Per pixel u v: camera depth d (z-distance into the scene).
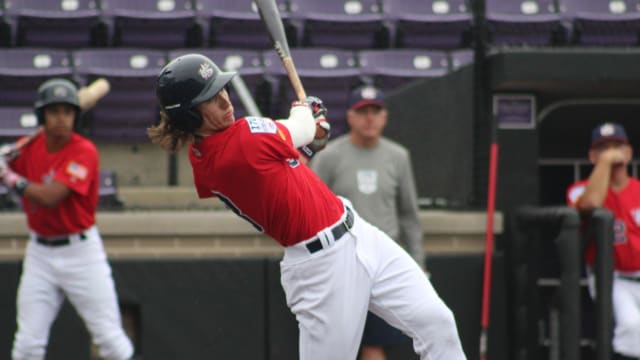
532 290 18.80
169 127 10.45
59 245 15.81
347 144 16.75
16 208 20.12
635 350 17.59
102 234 18.36
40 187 15.20
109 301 16.17
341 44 35.06
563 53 18.20
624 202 17.97
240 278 18.52
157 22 33.41
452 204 19.97
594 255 18.08
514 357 18.77
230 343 18.50
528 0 32.94
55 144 15.78
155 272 18.41
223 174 10.38
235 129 10.30
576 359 17.44
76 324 18.34
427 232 18.77
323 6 34.84
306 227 10.71
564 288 17.47
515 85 18.73
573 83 18.44
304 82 30.53
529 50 18.30
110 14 32.91
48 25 33.12
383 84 31.52
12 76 30.30
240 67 30.28
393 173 16.64
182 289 18.48
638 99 20.22
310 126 10.94
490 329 18.91
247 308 18.50
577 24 32.62
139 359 18.55
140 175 24.39
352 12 34.97
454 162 19.91
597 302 17.44
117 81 28.89
